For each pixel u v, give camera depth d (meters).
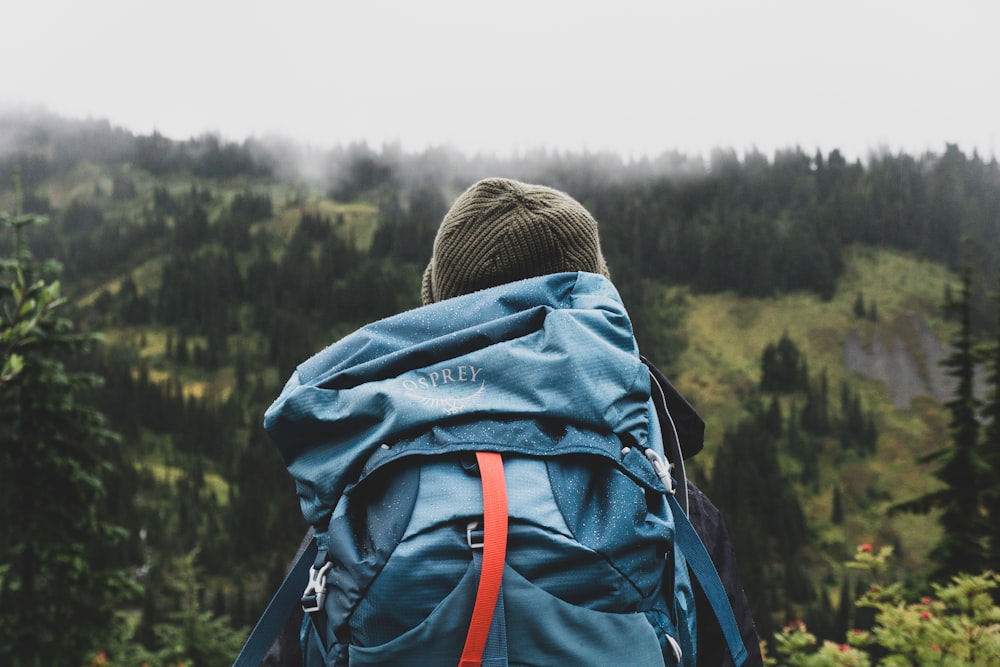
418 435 1.06
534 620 0.95
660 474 1.10
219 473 155.62
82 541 10.83
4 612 10.16
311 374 1.19
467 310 1.21
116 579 10.74
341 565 1.01
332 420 1.09
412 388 1.08
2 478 9.97
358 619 0.99
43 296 4.47
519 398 1.07
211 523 126.81
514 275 1.31
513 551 0.98
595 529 1.01
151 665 12.27
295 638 1.15
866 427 178.38
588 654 0.96
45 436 9.95
